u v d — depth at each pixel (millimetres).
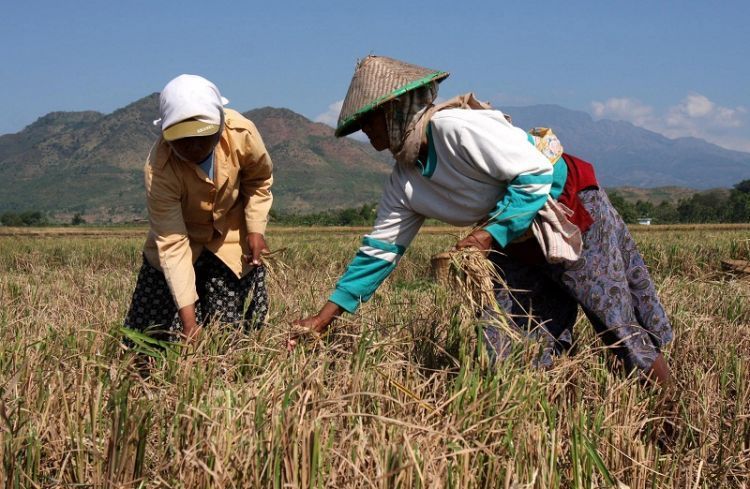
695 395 3740
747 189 98375
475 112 3498
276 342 3766
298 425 2535
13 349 3541
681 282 7512
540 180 3424
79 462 2672
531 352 3580
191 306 4188
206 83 3953
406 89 3375
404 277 12625
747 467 3264
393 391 3236
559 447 2848
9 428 2600
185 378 3150
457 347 3990
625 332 3768
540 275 3941
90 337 3900
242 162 4324
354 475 2543
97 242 20359
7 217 102812
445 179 3586
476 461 2695
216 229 4465
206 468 2393
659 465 3152
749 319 6172
